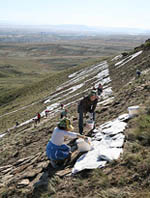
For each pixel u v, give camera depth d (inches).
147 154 214.1
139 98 422.0
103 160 238.2
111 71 1670.8
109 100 603.5
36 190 247.4
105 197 181.6
